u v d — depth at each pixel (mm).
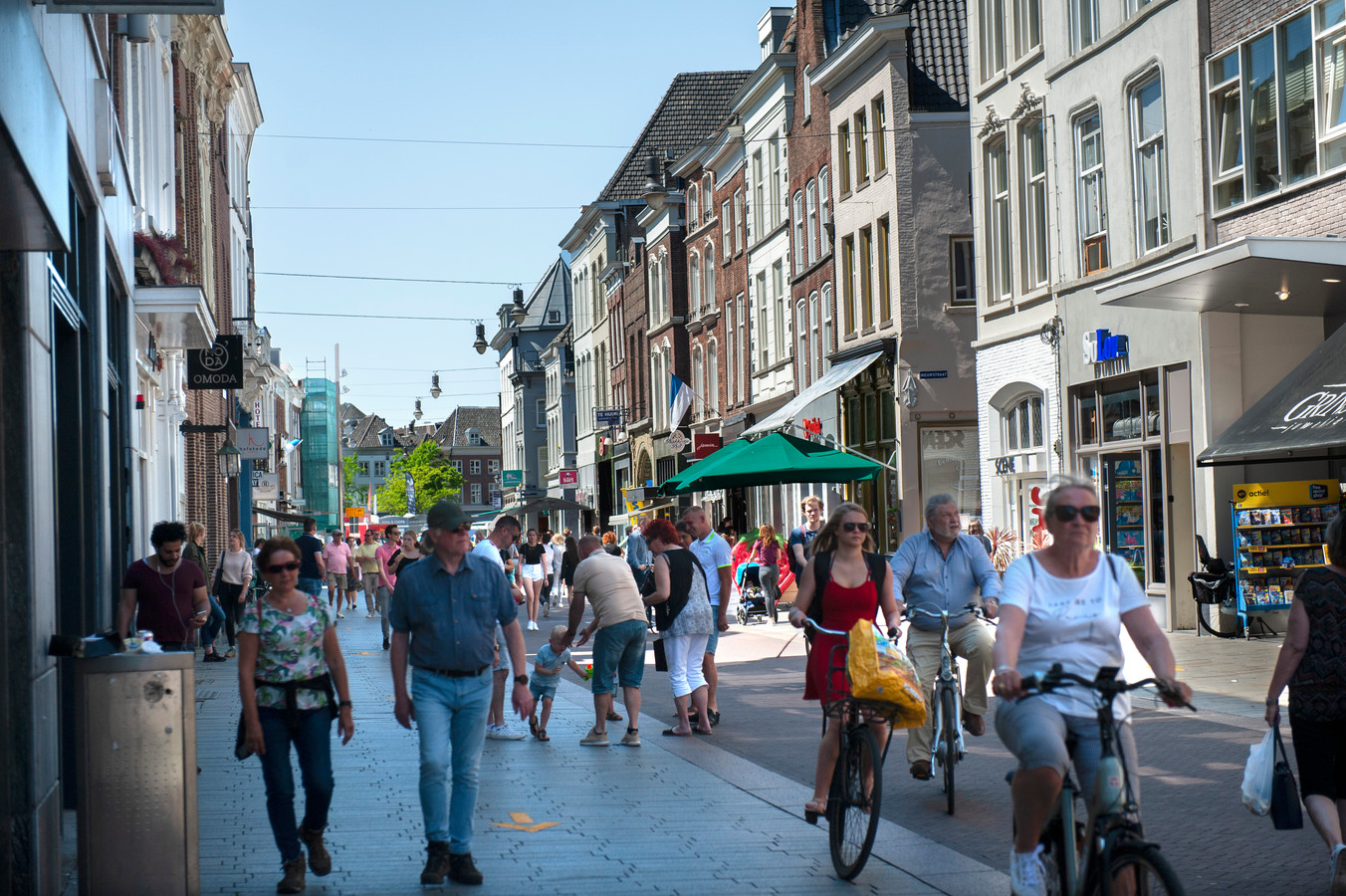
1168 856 7336
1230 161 19469
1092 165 23172
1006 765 10391
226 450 30688
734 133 44094
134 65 19500
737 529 44781
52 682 6938
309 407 92250
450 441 165250
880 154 32062
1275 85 18359
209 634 20172
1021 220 25766
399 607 7219
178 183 27156
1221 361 19719
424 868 7219
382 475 180000
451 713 7234
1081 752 5406
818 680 8328
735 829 8242
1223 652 16969
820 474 17516
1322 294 18125
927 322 30797
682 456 52094
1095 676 5383
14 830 6172
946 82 31016
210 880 7113
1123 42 21859
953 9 31531
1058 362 24062
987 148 27094
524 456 92125
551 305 93562
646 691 16438
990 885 6801
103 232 10695
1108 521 22766
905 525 30859
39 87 5684
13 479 6266
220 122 37375
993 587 9258
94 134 10062
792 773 10430
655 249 55500
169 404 24578
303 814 8883
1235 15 19156
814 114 36375
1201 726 11602
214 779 10219
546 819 8602
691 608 12422
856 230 33406
